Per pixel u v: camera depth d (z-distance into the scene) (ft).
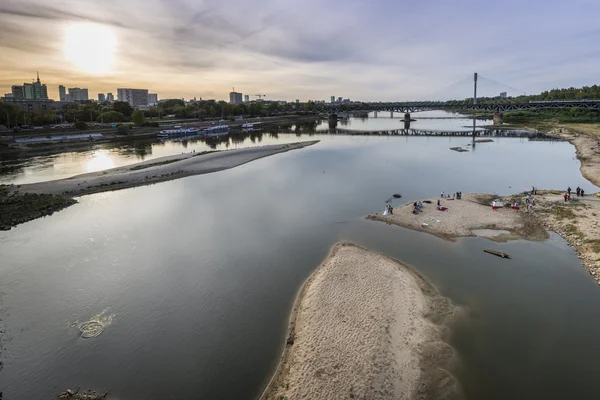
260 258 148.56
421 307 111.96
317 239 165.58
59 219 195.72
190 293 124.77
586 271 134.10
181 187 260.01
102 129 591.78
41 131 527.81
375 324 102.58
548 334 101.50
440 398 81.25
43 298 122.93
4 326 109.19
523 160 351.87
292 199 226.79
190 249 157.48
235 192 244.63
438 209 194.70
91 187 254.88
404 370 87.86
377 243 159.02
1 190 241.76
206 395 85.10
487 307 113.39
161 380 89.71
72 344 101.91
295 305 115.03
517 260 142.41
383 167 321.93
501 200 212.43
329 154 396.78
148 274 137.28
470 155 383.65
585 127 577.43
